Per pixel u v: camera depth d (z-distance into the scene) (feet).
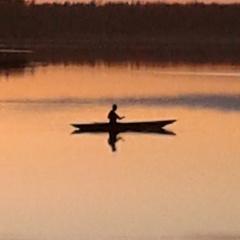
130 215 176.14
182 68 458.91
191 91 333.62
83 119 272.31
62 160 221.05
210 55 592.60
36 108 293.43
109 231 165.27
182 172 207.72
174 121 246.88
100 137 242.37
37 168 212.23
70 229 167.32
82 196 189.37
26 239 162.61
